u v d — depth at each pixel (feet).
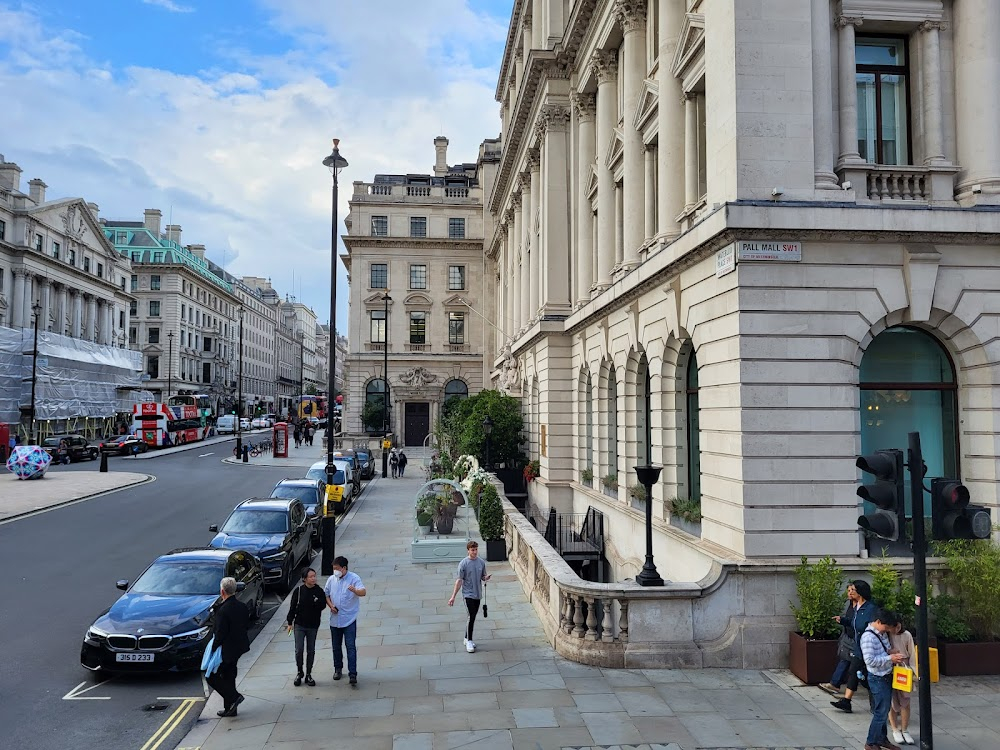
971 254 37.19
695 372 48.57
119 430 237.04
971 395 37.81
